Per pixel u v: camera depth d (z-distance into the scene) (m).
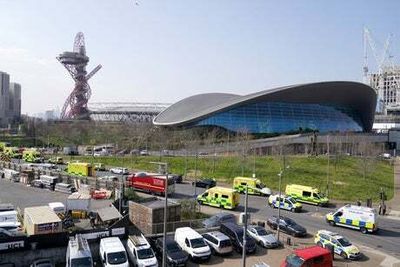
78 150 140.38
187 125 135.88
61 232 36.12
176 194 66.88
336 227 49.72
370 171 92.12
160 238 38.09
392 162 118.38
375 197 69.50
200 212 52.16
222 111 135.12
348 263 37.16
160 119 160.88
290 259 32.78
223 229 41.72
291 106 146.25
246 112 137.25
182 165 96.44
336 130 143.50
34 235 34.91
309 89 145.00
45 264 32.72
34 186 75.38
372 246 42.44
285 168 87.38
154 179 65.06
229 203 56.34
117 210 47.19
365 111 166.88
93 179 73.38
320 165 94.94
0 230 39.09
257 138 128.75
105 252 32.84
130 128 164.75
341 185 77.31
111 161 111.12
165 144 123.94
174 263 34.34
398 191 76.81
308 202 62.66
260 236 41.28
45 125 187.12
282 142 106.00
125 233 39.06
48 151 137.62
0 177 87.38
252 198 66.31
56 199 63.06
